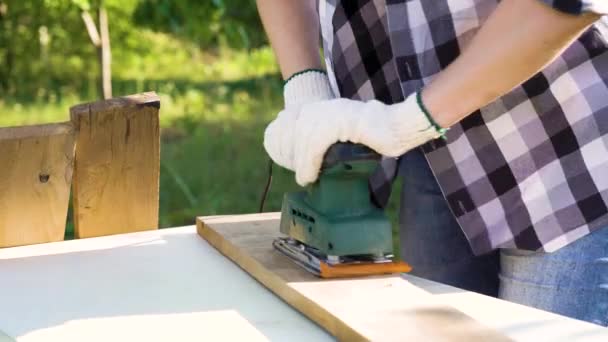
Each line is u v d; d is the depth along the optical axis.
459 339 1.40
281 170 6.08
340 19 2.15
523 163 1.93
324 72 2.05
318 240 1.76
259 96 8.19
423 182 2.17
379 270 1.73
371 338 1.40
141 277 1.84
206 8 6.21
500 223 1.96
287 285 1.67
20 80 7.60
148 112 2.12
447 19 1.92
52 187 2.06
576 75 1.86
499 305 1.61
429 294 1.61
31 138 2.00
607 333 1.46
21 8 6.30
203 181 5.90
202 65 9.10
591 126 1.87
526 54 1.54
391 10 1.95
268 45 7.90
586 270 1.89
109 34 6.77
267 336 1.52
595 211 1.88
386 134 1.67
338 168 1.71
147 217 2.21
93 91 7.73
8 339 1.52
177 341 1.50
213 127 7.09
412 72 1.96
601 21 1.84
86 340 1.50
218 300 1.70
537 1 1.50
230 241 1.97
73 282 1.81
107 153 2.11
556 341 1.43
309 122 1.70
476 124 1.94
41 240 2.09
